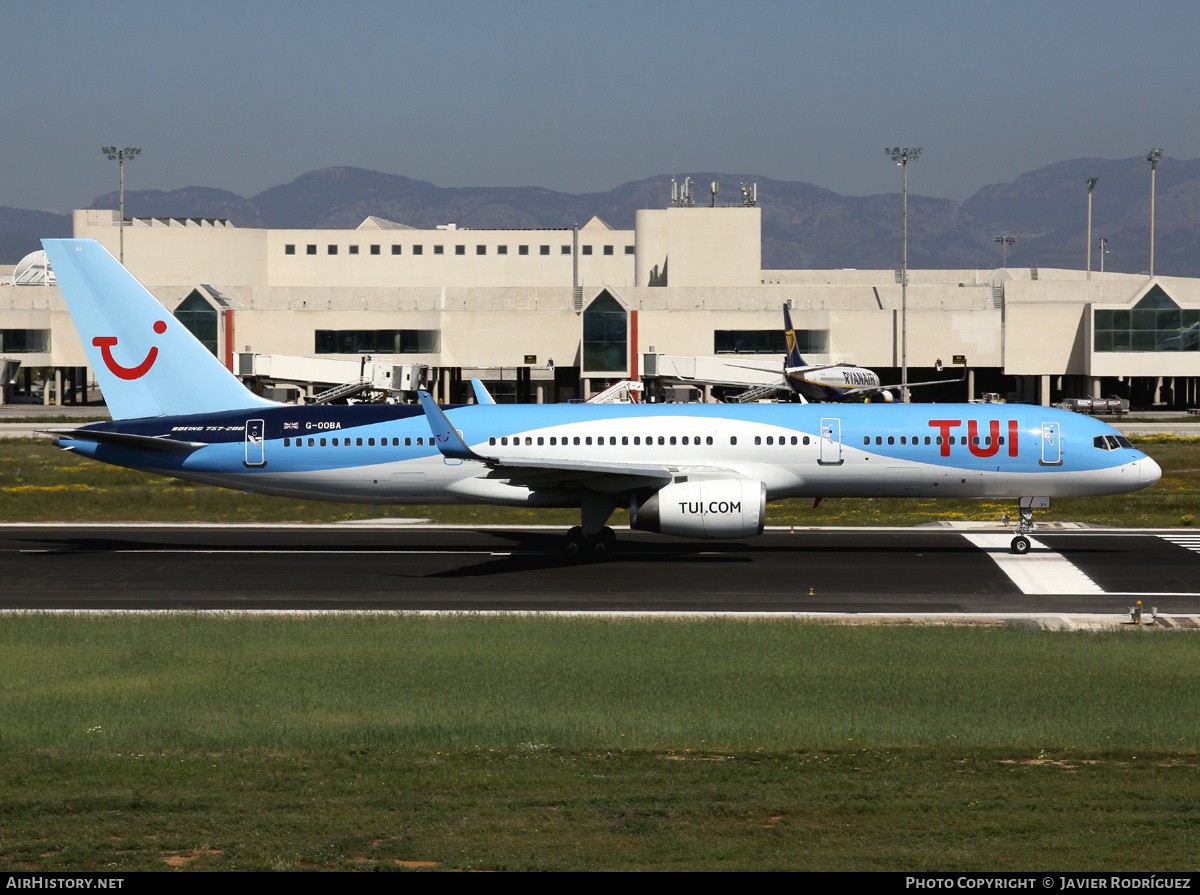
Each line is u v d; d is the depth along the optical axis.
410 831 49.84
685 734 66.62
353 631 98.62
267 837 49.06
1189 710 72.75
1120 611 109.69
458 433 136.88
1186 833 49.56
